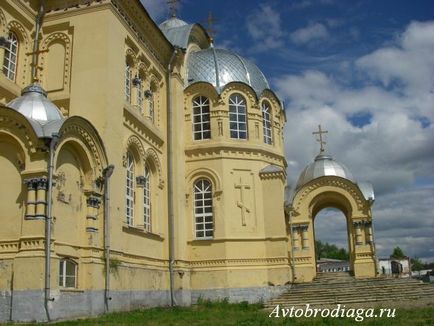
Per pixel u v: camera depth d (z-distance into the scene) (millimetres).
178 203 29062
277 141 33969
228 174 30750
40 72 23078
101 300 19547
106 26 22609
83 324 16141
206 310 23406
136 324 16672
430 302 24500
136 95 25766
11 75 22141
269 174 31406
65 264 18188
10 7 21844
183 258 29031
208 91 31891
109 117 21750
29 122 17609
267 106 34125
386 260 64000
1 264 17234
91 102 21891
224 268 29219
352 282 30156
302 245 33281
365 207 33719
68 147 18938
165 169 28734
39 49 23438
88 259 19141
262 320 18531
